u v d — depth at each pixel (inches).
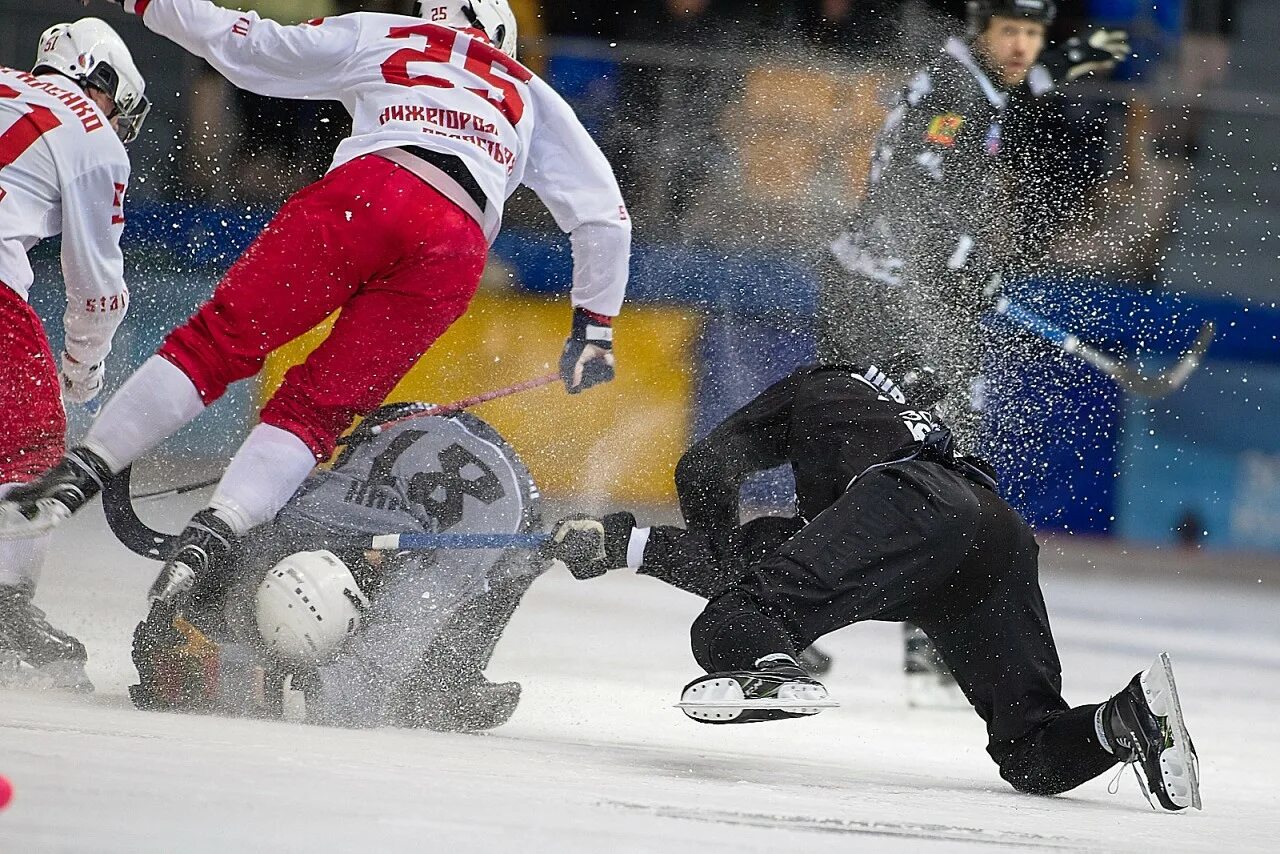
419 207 505.4
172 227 1398.9
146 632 469.4
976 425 563.2
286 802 299.0
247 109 1421.0
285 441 500.7
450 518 514.9
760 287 1444.4
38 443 549.0
